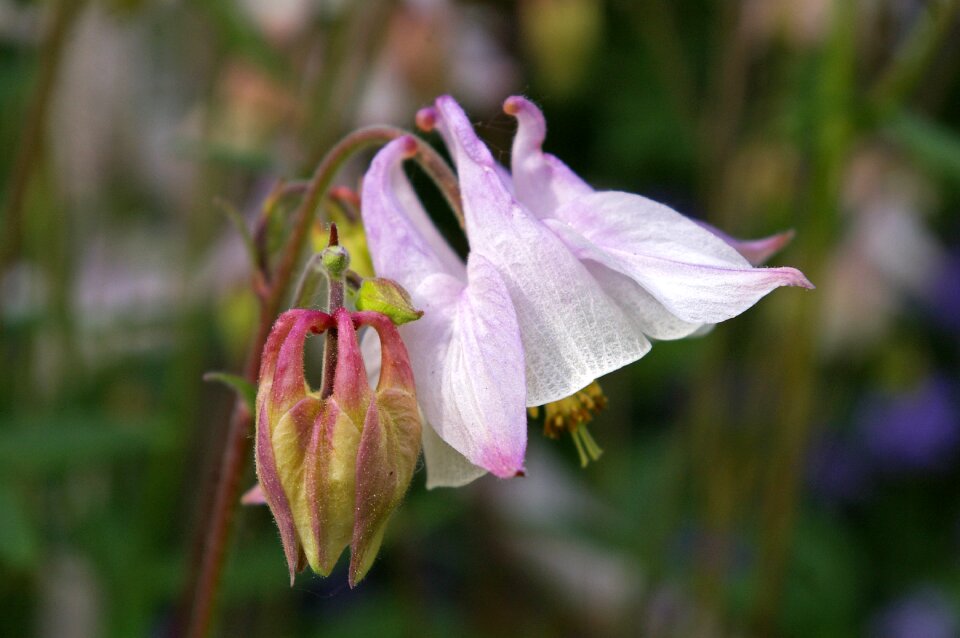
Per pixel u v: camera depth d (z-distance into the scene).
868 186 0.41
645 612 0.39
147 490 0.33
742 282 0.22
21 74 0.35
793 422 0.34
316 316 0.22
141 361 0.39
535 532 0.44
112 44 0.43
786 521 0.34
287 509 0.22
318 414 0.22
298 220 0.25
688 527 0.42
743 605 0.38
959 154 0.31
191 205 0.40
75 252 0.41
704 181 0.42
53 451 0.30
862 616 0.48
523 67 0.50
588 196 0.23
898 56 0.33
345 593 0.46
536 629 0.45
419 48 0.40
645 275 0.22
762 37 0.37
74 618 0.38
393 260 0.23
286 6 0.38
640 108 0.52
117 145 0.44
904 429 0.52
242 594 0.35
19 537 0.29
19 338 0.38
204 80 0.41
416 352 0.23
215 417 0.41
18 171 0.32
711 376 0.36
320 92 0.34
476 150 0.23
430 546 0.47
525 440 0.22
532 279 0.22
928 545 0.51
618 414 0.46
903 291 0.50
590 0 0.44
